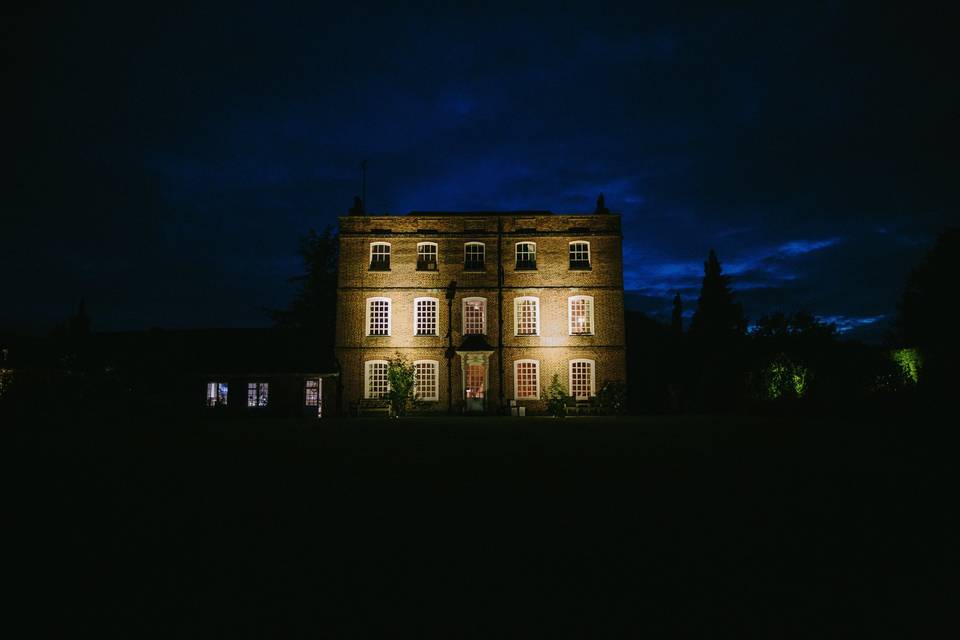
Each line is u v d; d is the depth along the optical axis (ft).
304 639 14.28
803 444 52.85
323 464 41.04
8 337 127.03
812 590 17.24
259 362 128.26
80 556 20.21
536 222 128.36
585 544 21.40
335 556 20.18
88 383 109.60
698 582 17.85
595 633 14.61
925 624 15.05
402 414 118.32
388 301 126.72
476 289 126.82
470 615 15.61
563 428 74.95
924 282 113.70
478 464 40.68
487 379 124.57
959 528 23.40
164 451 49.24
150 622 15.16
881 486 31.86
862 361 92.43
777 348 103.04
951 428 60.18
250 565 19.31
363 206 131.54
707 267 152.35
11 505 27.63
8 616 15.52
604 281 126.72
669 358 162.40
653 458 43.52
